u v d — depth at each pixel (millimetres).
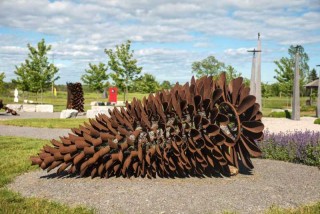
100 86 49906
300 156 9672
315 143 9633
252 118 7699
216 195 6492
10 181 7422
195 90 7680
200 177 7820
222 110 7910
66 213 5398
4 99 61125
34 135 15727
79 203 6012
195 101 7621
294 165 9352
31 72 44312
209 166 7879
